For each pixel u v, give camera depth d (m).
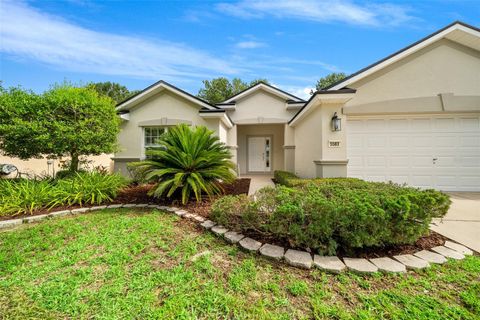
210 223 3.55
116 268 2.36
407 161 6.84
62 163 6.87
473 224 3.62
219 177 5.12
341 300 1.88
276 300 1.88
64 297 1.92
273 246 2.76
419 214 2.60
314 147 7.08
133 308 1.78
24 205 4.43
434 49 6.59
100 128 6.39
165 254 2.67
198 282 2.12
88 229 3.45
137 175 5.99
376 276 2.19
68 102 5.88
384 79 6.73
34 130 5.41
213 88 23.39
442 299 1.86
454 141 6.72
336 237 2.68
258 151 13.91
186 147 4.94
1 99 5.52
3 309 1.79
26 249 2.82
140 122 9.05
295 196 2.99
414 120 6.82
